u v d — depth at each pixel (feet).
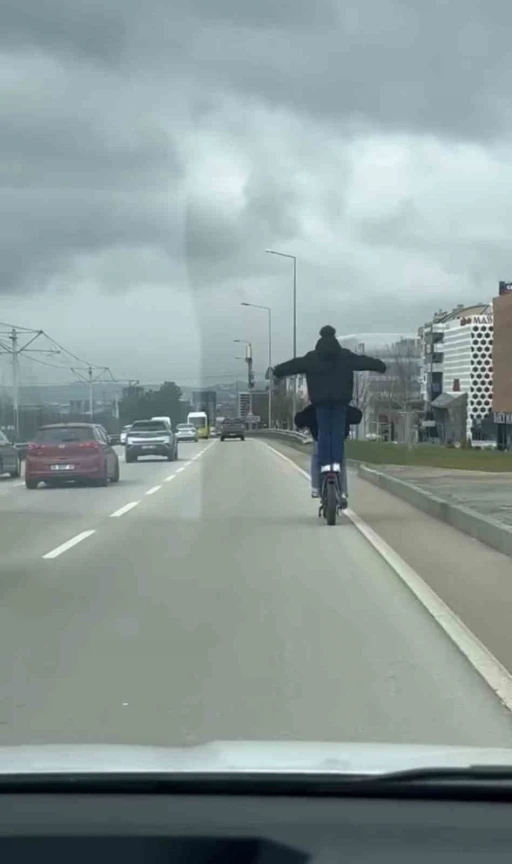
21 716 20.94
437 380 360.69
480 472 93.30
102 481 88.94
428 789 12.46
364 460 115.96
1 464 105.40
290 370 54.80
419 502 67.46
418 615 31.42
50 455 87.40
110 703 21.88
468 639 28.02
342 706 21.61
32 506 69.97
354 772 12.74
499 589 36.04
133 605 33.27
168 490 84.33
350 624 30.09
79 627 29.84
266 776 12.63
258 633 28.89
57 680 23.82
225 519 60.29
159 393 336.49
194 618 31.09
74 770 12.91
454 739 19.36
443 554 44.96
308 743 14.71
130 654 26.43
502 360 255.70
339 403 55.01
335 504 56.03
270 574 39.55
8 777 12.69
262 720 20.59
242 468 118.32
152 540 50.49
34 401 256.32
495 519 49.65
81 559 43.98
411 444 139.33
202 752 13.97
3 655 26.37
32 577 39.14
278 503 71.26
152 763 13.28
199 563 42.60
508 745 18.97
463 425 336.90
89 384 322.96
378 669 24.80
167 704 21.79
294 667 25.00
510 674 24.29
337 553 45.32
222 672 24.52
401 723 20.40
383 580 38.06
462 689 22.99
